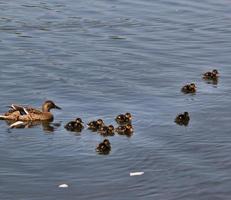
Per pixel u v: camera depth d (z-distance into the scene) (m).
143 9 64.75
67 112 42.59
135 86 46.97
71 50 53.81
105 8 64.75
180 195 32.50
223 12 64.56
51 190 33.19
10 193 32.94
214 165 35.25
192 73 49.91
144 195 32.59
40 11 63.44
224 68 51.19
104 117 41.78
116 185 33.53
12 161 36.00
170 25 60.78
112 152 36.78
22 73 48.56
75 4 65.81
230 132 39.34
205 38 57.84
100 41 56.19
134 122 40.88
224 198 32.19
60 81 47.38
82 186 33.50
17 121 41.22
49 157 36.47
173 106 43.53
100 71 49.47
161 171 34.72
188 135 38.91
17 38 56.28
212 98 44.97
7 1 66.25
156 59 52.44
